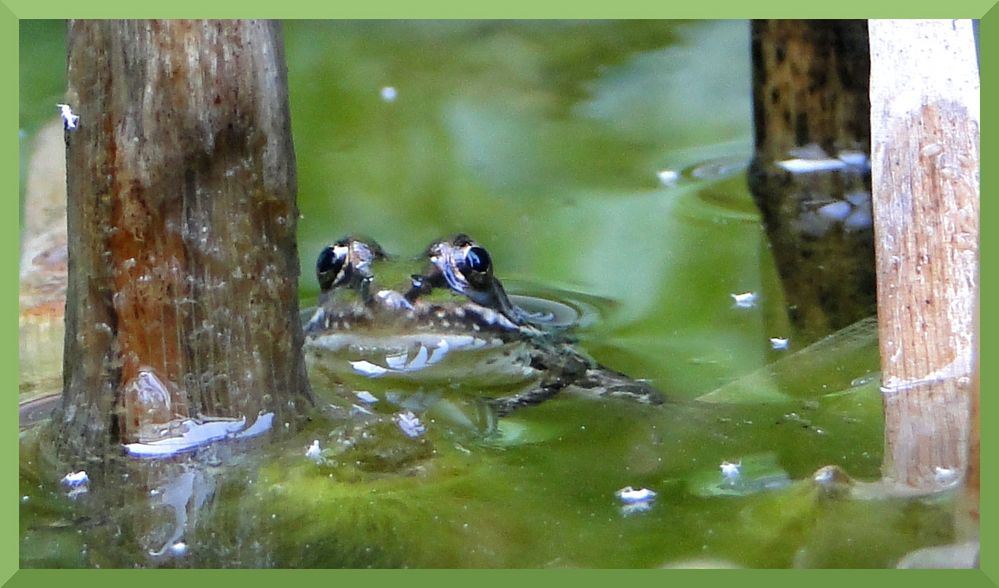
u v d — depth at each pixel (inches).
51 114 60.6
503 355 59.8
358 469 58.5
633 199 61.2
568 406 59.3
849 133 60.7
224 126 58.2
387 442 58.7
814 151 60.7
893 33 58.4
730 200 61.1
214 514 58.3
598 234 61.0
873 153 58.4
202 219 58.3
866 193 60.7
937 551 58.1
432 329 59.7
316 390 59.1
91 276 58.4
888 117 58.4
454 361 59.7
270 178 58.4
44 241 60.0
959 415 58.4
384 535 58.2
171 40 58.2
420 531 58.2
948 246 58.4
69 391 58.6
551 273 60.7
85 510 58.3
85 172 58.3
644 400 59.3
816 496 58.4
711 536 58.2
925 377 58.4
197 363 58.4
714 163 61.5
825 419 59.0
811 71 60.6
